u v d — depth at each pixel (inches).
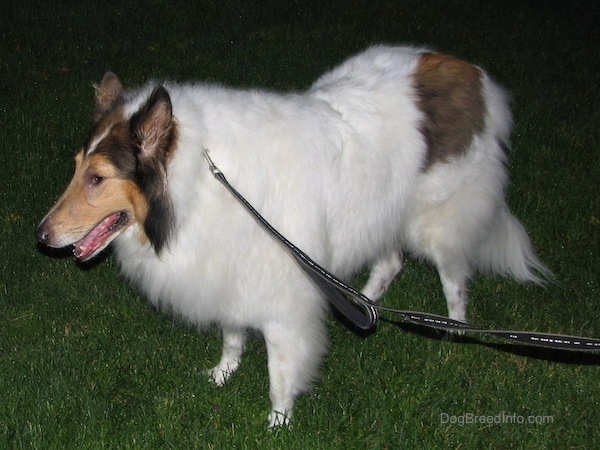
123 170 68.6
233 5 190.2
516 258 94.7
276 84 146.4
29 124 125.1
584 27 186.9
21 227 103.8
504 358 89.5
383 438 79.7
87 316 93.2
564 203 112.7
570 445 80.7
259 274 74.0
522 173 118.9
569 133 132.1
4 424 78.9
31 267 99.5
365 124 79.4
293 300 75.7
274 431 78.9
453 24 183.9
